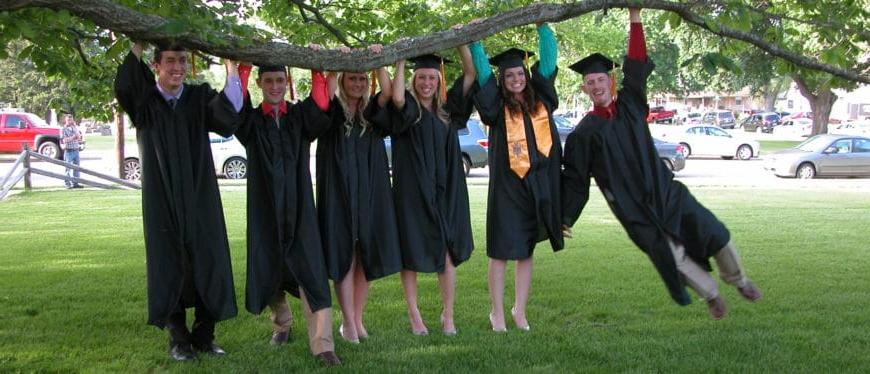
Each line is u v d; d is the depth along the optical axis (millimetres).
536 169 4809
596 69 4566
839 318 5238
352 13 6770
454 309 5582
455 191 4895
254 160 4387
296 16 6820
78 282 6496
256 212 4387
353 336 4766
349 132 4633
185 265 4168
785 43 5254
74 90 6383
